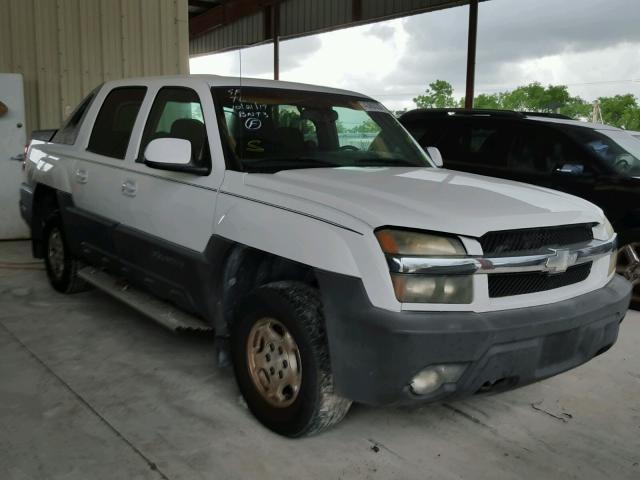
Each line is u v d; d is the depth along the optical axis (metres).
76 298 5.38
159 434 3.14
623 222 5.58
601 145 5.97
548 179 6.02
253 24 21.03
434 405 3.56
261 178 3.29
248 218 3.19
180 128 3.91
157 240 3.88
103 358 4.10
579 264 3.12
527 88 23.92
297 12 19.19
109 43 8.88
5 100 7.60
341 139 4.05
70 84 8.67
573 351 2.98
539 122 6.28
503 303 2.79
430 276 2.65
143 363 4.03
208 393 3.62
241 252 3.40
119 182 4.29
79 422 3.24
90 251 4.75
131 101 4.53
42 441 3.04
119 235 4.25
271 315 3.08
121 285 4.61
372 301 2.66
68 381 3.73
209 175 3.53
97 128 4.88
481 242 2.75
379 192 3.04
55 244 5.45
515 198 3.18
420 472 2.88
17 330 4.58
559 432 3.31
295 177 3.30
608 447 3.18
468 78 13.65
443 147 6.89
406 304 2.63
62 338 4.44
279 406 3.11
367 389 2.69
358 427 3.27
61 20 8.52
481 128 6.66
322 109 4.08
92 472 2.79
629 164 5.89
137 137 4.23
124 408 3.41
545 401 3.69
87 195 4.70
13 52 8.26
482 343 2.63
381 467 2.91
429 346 2.57
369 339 2.63
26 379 3.74
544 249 2.91
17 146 7.73
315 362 2.88
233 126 3.64
